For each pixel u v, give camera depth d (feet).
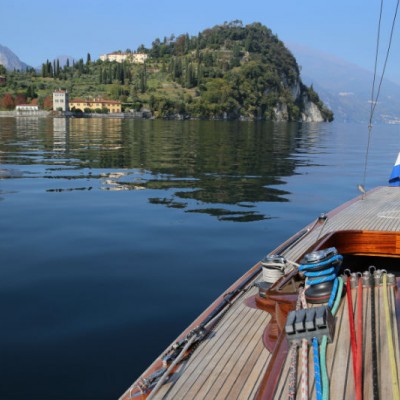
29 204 37.50
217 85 559.79
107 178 52.21
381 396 8.34
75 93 538.47
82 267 23.25
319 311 10.12
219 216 34.42
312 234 21.18
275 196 42.93
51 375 14.05
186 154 83.87
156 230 30.27
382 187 32.45
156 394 10.12
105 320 17.65
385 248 19.30
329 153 92.73
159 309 18.69
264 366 10.92
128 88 561.43
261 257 25.32
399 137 182.50
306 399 8.32
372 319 10.55
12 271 22.56
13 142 107.96
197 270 23.15
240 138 145.38
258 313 13.66
